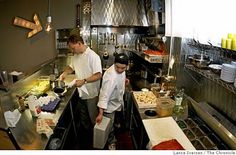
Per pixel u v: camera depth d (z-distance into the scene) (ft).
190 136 5.58
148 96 8.57
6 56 15.71
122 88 8.40
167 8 8.48
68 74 11.44
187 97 7.48
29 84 9.00
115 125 11.50
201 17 6.64
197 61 6.91
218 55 6.80
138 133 8.92
